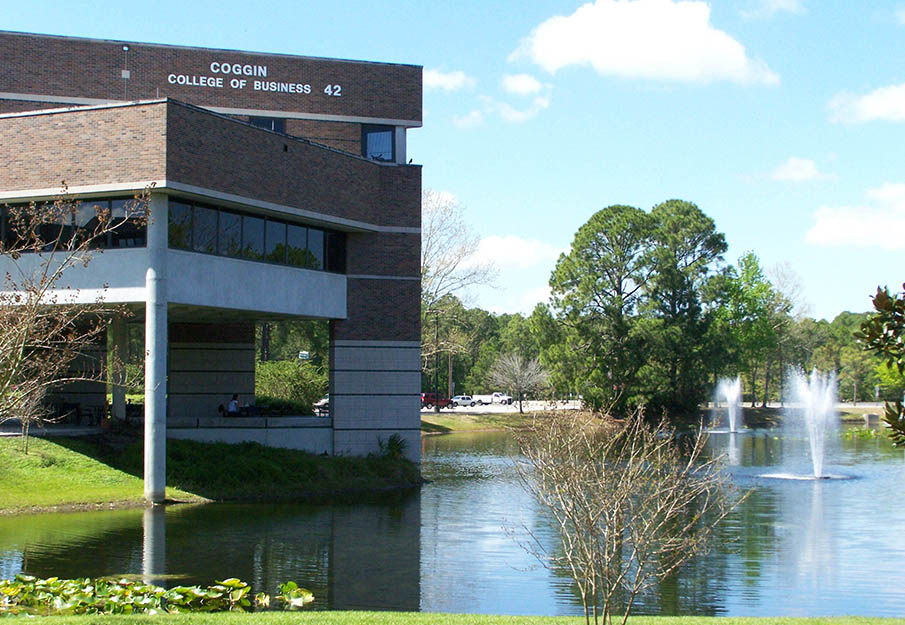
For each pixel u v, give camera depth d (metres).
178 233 27.73
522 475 19.23
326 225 33.06
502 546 20.14
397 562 18.31
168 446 29.80
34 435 29.50
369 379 34.59
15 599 13.61
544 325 69.69
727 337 73.00
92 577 16.14
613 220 68.62
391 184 35.09
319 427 34.09
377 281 34.81
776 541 21.56
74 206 18.77
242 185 28.92
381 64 36.78
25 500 24.39
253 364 39.03
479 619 12.47
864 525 24.05
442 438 61.75
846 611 14.91
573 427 14.24
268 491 28.69
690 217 73.06
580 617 12.93
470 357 108.75
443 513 25.22
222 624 11.80
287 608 14.41
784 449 50.44
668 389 68.88
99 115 27.05
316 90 36.09
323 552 19.20
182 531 21.33
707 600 15.67
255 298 30.30
